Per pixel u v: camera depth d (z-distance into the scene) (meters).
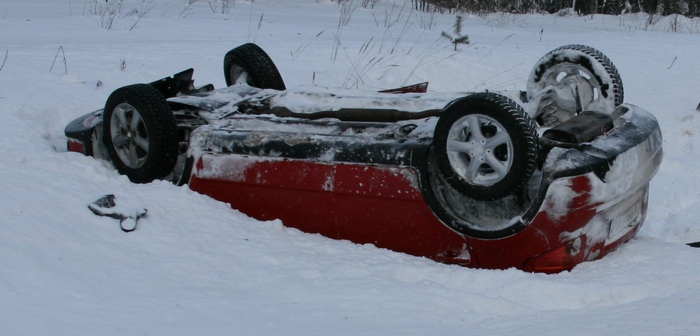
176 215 5.44
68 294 4.21
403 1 22.41
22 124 7.14
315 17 16.86
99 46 10.59
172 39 11.92
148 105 6.00
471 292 4.49
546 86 6.15
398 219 5.16
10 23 12.64
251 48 7.32
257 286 4.64
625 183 4.85
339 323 4.06
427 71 11.05
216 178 5.77
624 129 5.16
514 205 5.01
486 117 4.71
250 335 3.85
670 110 10.38
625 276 4.57
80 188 5.58
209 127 5.97
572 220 4.70
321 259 5.02
